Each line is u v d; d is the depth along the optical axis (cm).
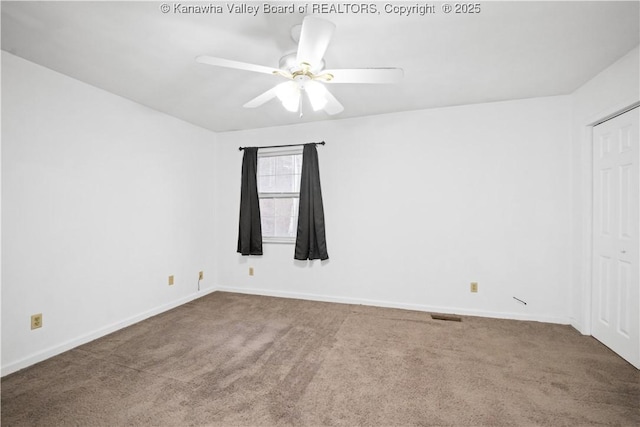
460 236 310
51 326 225
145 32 177
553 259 284
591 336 255
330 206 355
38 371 204
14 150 203
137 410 165
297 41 185
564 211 280
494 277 300
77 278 242
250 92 266
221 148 406
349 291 350
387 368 207
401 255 330
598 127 246
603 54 204
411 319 298
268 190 389
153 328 279
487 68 223
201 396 177
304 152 356
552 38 184
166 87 256
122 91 264
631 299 211
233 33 178
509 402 170
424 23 168
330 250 356
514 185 293
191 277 366
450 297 314
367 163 340
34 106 213
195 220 372
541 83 252
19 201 206
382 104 302
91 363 215
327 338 256
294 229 379
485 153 300
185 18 164
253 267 392
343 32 176
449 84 253
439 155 315
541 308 288
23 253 208
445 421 156
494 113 297
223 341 251
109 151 267
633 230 209
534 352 228
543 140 284
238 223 398
